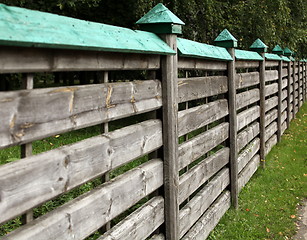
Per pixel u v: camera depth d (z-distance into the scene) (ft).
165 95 8.66
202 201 11.72
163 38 8.66
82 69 5.79
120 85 6.89
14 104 4.58
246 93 17.92
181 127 10.05
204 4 28.09
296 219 14.79
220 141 13.78
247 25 30.63
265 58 21.75
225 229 13.12
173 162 9.01
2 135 4.42
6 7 4.62
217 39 14.52
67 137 20.03
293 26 39.70
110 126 25.14
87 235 5.99
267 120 23.35
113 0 27.81
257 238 12.85
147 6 24.57
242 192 16.88
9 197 4.52
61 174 5.36
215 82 13.08
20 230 4.83
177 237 9.42
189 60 10.53
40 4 23.65
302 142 28.19
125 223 7.32
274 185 18.49
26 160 4.82
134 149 7.45
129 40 6.88
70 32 5.28
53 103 5.21
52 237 5.22
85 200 6.00
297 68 41.81
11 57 4.50
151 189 8.29
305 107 45.42
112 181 6.88
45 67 5.04
